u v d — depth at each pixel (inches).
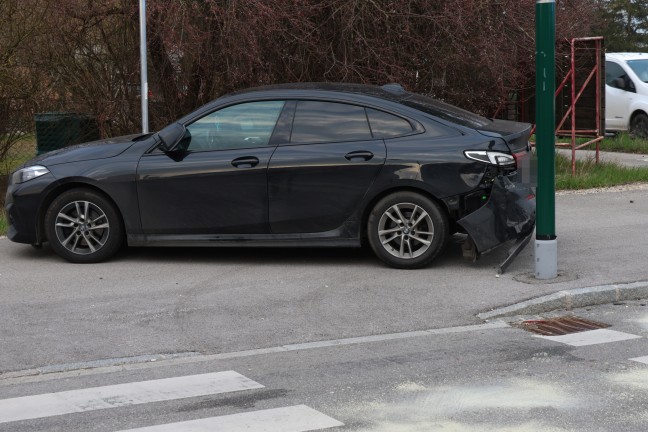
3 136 553.6
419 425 197.0
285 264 362.9
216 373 237.5
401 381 227.1
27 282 338.3
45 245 407.2
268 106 353.7
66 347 261.9
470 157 333.7
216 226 353.4
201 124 357.4
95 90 536.4
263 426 198.1
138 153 360.2
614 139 796.0
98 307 302.8
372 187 340.8
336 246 348.5
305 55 512.1
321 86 363.6
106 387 228.4
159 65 525.3
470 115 365.1
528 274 334.0
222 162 350.0
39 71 537.6
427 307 297.7
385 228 346.3
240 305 303.6
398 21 513.3
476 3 515.2
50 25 524.1
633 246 377.4
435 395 216.2
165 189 354.6
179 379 233.5
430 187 336.2
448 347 256.7
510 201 335.3
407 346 258.1
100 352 257.3
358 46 513.3
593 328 275.9
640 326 277.0
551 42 313.7
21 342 266.8
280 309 298.2
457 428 195.0
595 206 484.1
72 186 366.0
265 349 258.1
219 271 353.1
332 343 262.4
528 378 227.6
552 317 291.1
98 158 362.6
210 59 499.5
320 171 343.6
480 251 332.5
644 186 554.3
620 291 308.7
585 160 626.8
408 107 347.9
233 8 477.7
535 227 352.8
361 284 327.6
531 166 320.5
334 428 196.1
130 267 361.4
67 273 352.2
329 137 347.9
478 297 306.5
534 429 193.5
